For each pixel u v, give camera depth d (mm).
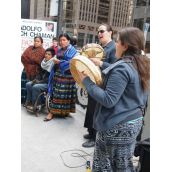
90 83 1667
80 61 1722
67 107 3994
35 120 3947
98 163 1828
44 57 4250
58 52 3883
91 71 1672
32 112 4246
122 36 1651
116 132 1653
